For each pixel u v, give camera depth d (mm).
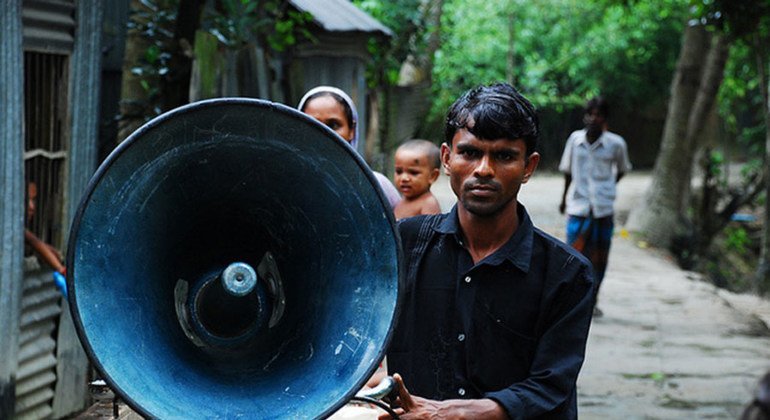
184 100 7156
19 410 5867
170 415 2430
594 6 27672
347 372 2521
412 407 2730
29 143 6121
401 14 14141
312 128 2527
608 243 9812
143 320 2568
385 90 13930
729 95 24281
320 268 2723
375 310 2562
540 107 28750
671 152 18000
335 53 10531
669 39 29641
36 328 6094
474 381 3000
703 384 7625
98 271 2488
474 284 2988
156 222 2654
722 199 23984
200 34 6703
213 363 2680
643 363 8250
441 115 18891
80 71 6359
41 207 6234
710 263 19672
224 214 2801
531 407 2850
